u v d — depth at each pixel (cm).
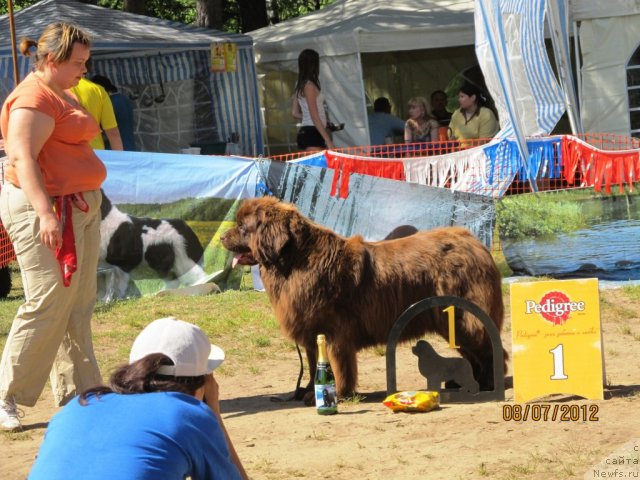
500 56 1329
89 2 2900
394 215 1249
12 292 1413
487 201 1262
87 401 377
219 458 372
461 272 780
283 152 2234
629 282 1234
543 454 617
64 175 719
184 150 1936
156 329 394
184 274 1264
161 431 362
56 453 363
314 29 2133
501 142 1310
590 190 1245
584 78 1819
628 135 1802
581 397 762
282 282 771
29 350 732
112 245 1235
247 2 3080
